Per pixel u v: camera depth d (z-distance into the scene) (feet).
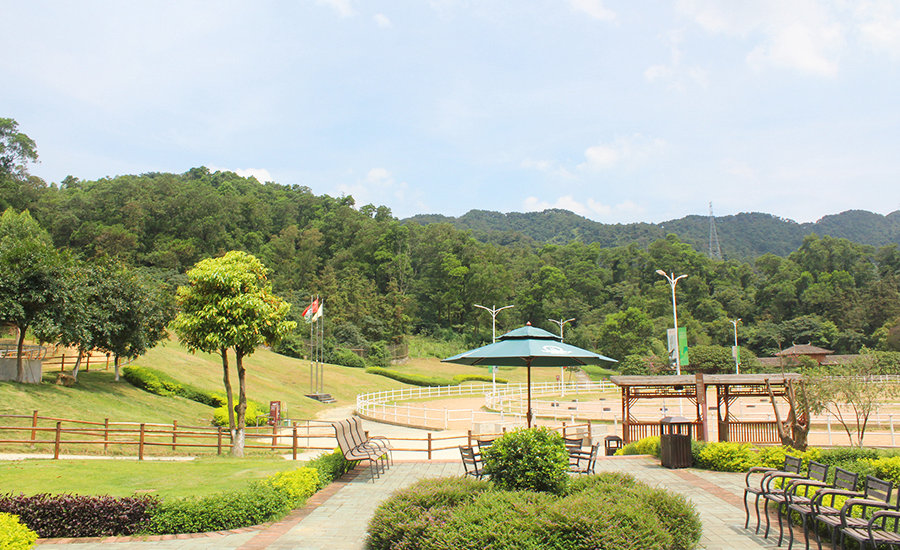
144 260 339.16
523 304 426.10
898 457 40.40
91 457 60.18
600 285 486.38
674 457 50.29
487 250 476.95
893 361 157.07
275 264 388.57
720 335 391.86
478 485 31.53
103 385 104.53
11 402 75.92
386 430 101.96
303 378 198.29
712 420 97.19
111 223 364.38
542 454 31.81
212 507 32.91
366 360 292.81
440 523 26.43
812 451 48.34
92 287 101.40
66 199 377.50
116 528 32.12
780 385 65.57
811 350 254.47
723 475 46.93
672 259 519.19
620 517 25.22
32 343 136.46
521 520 25.36
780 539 28.71
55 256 92.22
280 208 505.66
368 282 394.52
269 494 35.37
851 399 64.54
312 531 32.53
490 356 47.03
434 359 336.08
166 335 117.29
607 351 346.13
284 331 67.46
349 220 486.38
